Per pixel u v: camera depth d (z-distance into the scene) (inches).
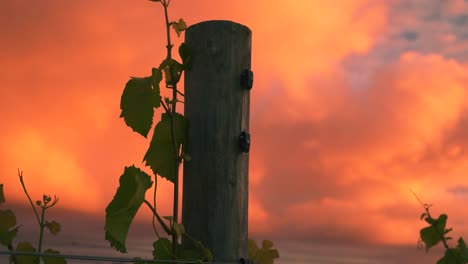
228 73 82.7
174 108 79.6
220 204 80.0
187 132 81.5
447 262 49.8
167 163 76.5
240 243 81.3
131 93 70.1
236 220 81.1
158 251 70.3
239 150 82.4
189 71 83.0
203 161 80.8
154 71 70.7
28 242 63.9
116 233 59.9
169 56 79.2
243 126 83.7
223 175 80.7
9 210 62.3
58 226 64.5
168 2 77.4
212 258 76.2
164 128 77.1
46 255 55.3
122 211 60.9
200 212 80.3
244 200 83.1
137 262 60.8
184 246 79.7
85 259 56.7
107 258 58.9
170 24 78.6
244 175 83.4
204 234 79.5
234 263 80.0
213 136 81.1
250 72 83.9
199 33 83.5
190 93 82.7
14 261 61.9
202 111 81.7
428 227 49.9
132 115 69.8
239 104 83.2
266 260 86.7
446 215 49.4
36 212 63.9
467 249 49.2
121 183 61.5
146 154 75.9
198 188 80.8
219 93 81.9
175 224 70.4
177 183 76.0
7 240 61.9
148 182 62.4
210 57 82.6
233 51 83.5
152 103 70.0
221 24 83.5
